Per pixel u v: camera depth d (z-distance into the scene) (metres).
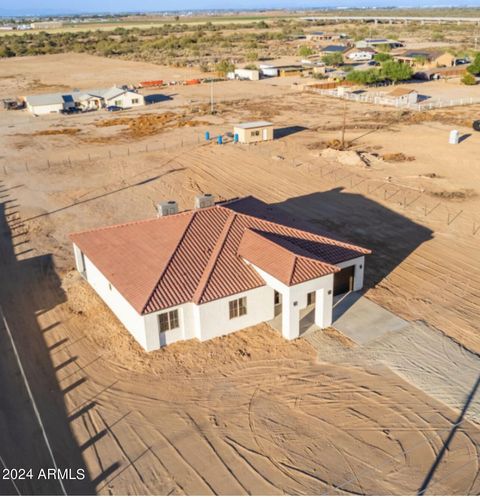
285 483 17.30
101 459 18.48
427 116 73.75
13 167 55.59
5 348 24.88
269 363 23.09
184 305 24.11
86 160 57.38
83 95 89.62
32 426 20.03
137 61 156.75
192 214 28.56
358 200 43.22
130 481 17.56
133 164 55.31
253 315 25.66
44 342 25.22
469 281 29.91
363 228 37.72
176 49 183.25
